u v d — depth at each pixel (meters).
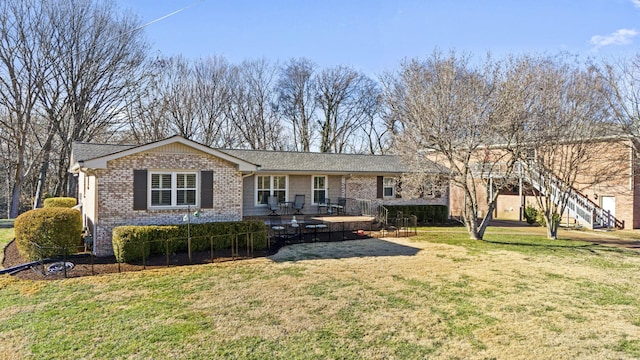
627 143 21.33
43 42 25.77
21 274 9.88
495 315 7.25
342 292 8.53
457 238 16.72
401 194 22.62
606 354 5.73
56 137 30.39
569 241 16.72
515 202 27.67
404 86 18.31
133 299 7.93
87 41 27.78
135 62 30.02
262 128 41.06
